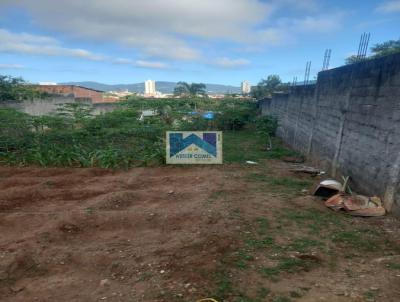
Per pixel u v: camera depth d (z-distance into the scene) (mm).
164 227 5215
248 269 3811
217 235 4723
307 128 11555
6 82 18562
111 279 3693
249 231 4953
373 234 4887
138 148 11086
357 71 7430
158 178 8359
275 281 3557
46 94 21359
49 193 7012
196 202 6309
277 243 4543
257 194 6934
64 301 3283
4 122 11797
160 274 3736
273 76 35469
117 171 9258
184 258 4082
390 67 5926
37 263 4051
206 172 9055
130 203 6387
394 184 5570
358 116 7246
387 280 3529
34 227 5211
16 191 6984
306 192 7137
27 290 3504
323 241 4633
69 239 4828
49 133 12383
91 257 4176
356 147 7254
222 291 3361
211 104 30125
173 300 3232
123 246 4520
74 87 37125
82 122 14078
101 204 6223
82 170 9211
